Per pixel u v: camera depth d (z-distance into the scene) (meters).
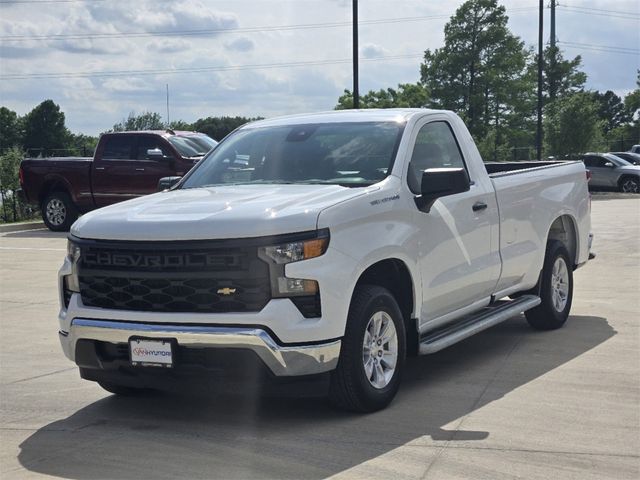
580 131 43.06
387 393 5.86
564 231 8.97
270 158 6.78
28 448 5.33
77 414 6.05
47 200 19.28
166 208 5.80
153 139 18.02
